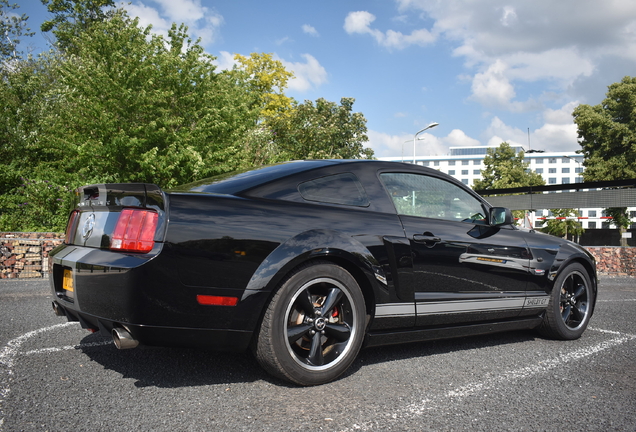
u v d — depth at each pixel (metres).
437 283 2.79
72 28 25.00
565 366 2.75
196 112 10.81
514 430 1.83
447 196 3.13
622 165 37.34
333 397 2.15
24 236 9.35
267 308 2.19
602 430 1.85
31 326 3.43
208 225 2.09
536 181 55.75
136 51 10.01
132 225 2.06
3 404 1.94
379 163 2.91
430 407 2.05
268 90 31.00
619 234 36.28
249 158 12.32
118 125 9.80
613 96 39.47
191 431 1.74
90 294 2.10
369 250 2.50
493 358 2.91
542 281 3.38
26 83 15.24
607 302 5.60
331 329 2.37
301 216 2.38
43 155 13.98
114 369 2.46
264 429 1.78
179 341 2.05
